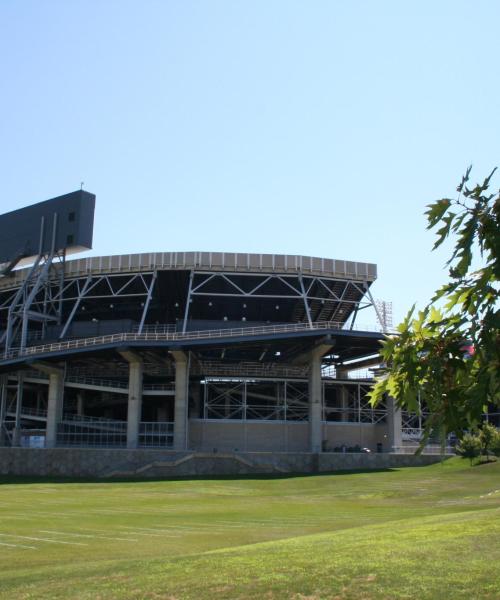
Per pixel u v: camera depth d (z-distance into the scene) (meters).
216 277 91.94
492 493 44.25
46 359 81.25
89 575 15.27
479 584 10.87
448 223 5.18
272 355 90.94
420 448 5.74
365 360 96.38
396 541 15.75
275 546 17.20
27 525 30.41
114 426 83.50
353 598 10.80
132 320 98.06
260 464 72.62
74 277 94.62
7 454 74.56
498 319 4.98
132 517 34.53
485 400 5.33
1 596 13.55
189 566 14.66
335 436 87.06
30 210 96.94
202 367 90.38
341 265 91.56
